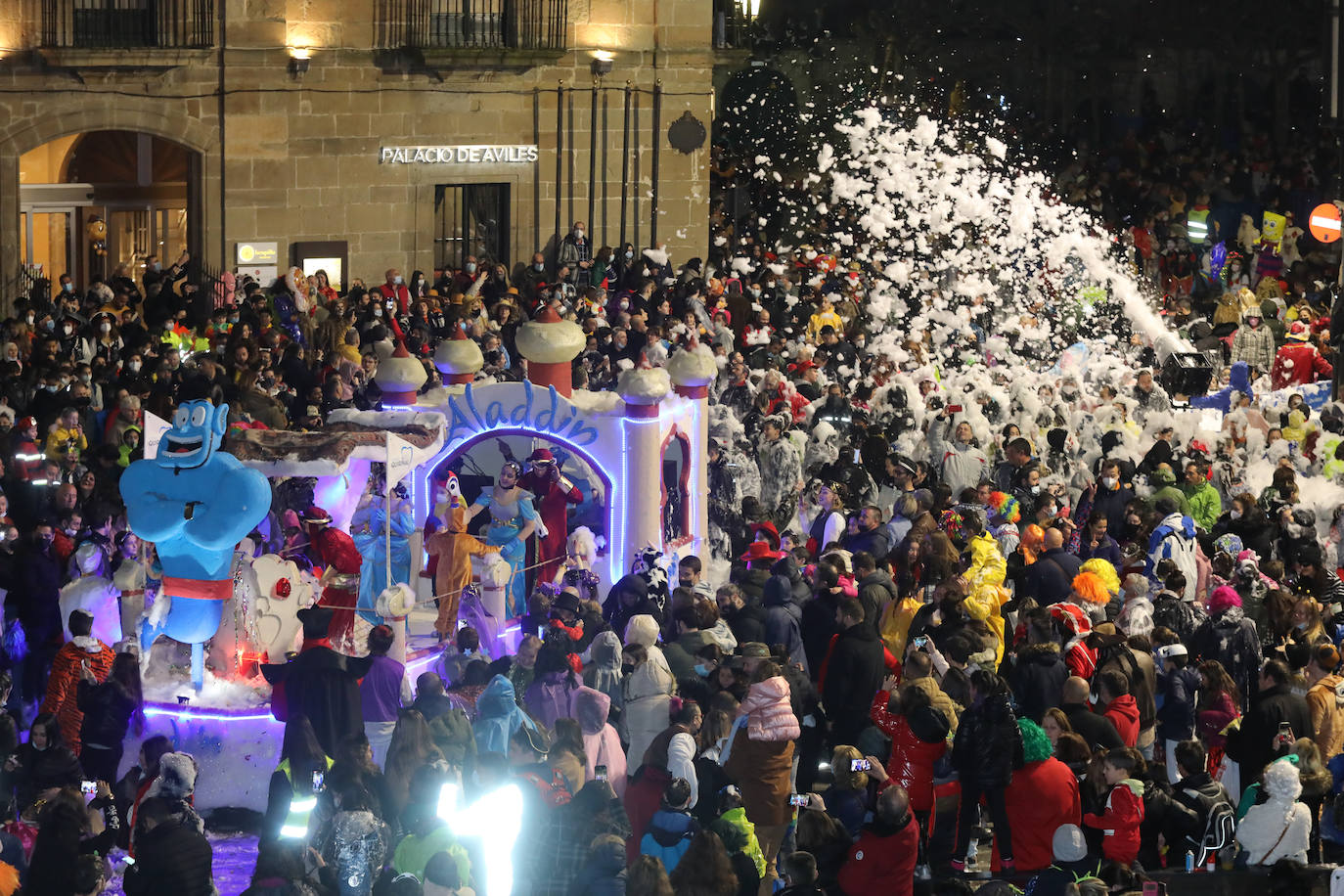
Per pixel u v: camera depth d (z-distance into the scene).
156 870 10.01
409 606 13.78
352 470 15.11
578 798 10.43
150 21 29.84
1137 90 42.00
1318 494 20.44
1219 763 13.16
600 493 17.62
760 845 11.77
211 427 13.60
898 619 14.78
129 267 31.94
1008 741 11.45
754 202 36.31
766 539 16.17
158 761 11.22
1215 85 41.97
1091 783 11.52
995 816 11.67
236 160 30.64
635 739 12.69
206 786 13.48
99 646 13.06
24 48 29.22
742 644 12.92
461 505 15.39
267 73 30.59
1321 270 34.84
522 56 31.72
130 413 20.09
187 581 13.72
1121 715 12.60
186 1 29.86
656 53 32.97
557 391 17.00
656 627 12.95
